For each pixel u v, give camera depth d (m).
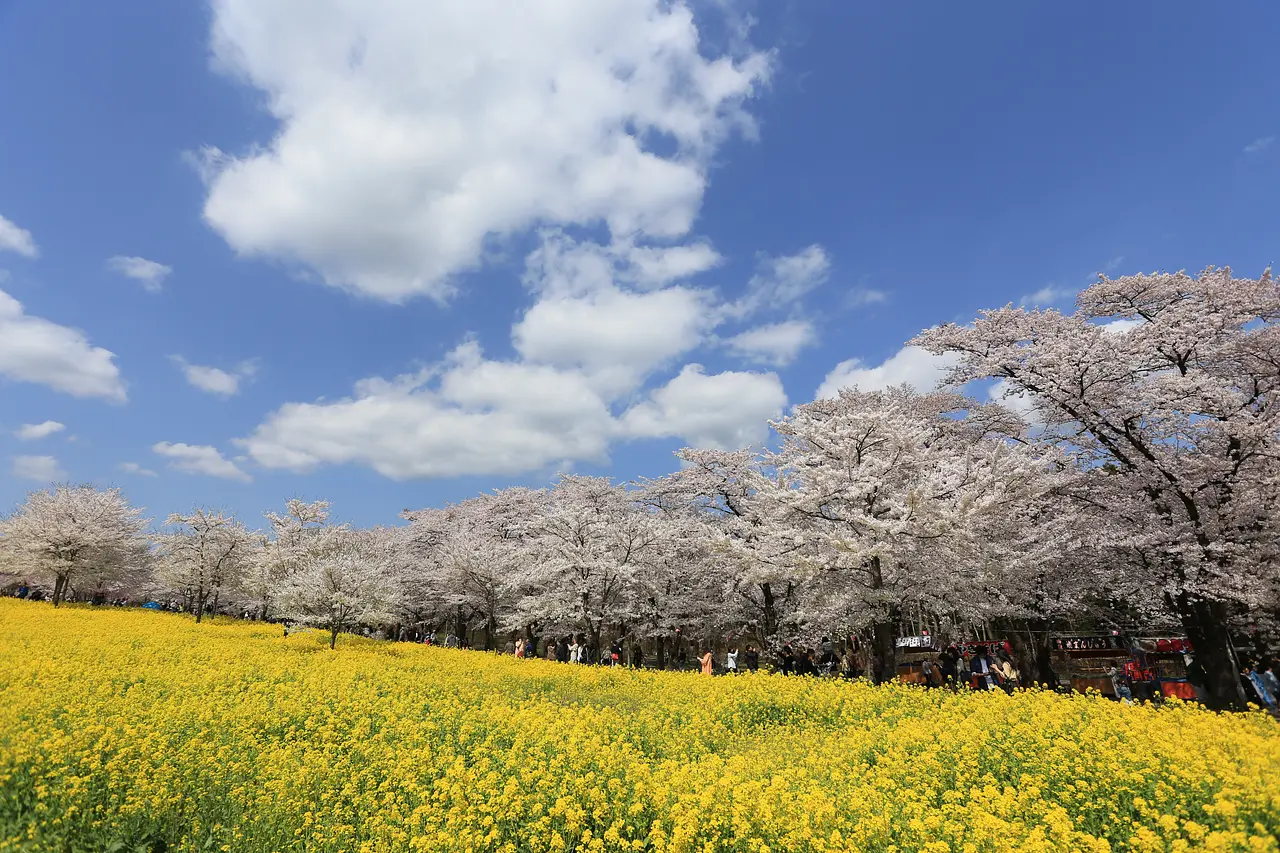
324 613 20.28
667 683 14.12
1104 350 14.82
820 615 16.50
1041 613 18.11
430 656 19.06
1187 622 15.35
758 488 17.48
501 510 38.47
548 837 5.23
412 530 40.25
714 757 6.70
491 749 7.18
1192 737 6.10
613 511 30.66
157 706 8.02
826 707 10.52
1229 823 4.42
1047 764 6.13
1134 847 4.61
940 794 6.09
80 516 30.33
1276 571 14.16
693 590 27.12
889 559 14.69
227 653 14.31
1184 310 15.80
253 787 6.12
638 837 5.26
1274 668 15.11
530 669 16.41
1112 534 15.53
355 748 7.47
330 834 5.48
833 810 4.97
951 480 15.00
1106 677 17.59
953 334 19.03
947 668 15.06
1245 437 14.66
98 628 17.38
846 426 17.17
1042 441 17.17
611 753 6.50
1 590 39.00
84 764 5.84
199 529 32.34
